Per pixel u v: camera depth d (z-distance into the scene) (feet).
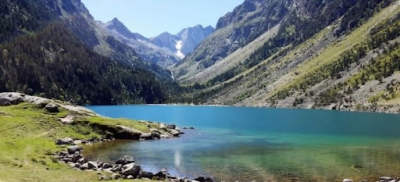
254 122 480.64
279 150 222.28
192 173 152.97
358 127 387.14
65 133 247.91
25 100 306.76
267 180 139.44
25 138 205.36
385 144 249.34
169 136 297.33
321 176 144.97
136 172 138.72
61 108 299.17
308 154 205.36
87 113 306.96
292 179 140.67
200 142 261.85
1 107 284.82
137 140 266.98
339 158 189.57
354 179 139.23
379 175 145.79
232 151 217.56
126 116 593.83
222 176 146.92
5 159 139.03
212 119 547.90
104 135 269.03
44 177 117.60
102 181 120.57
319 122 464.65
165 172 147.95
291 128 385.09
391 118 521.24
